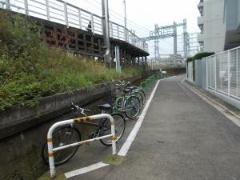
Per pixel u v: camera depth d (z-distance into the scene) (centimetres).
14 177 399
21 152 422
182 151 543
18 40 709
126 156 523
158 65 5591
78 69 931
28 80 538
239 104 988
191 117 887
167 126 764
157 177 425
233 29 1816
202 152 534
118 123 648
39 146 475
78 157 525
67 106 594
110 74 1216
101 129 575
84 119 475
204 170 447
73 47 1412
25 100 450
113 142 519
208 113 955
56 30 1214
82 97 694
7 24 711
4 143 388
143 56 3922
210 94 1559
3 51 618
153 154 531
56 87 583
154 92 1817
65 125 482
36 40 798
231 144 581
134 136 665
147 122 824
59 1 1328
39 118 475
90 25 1664
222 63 1276
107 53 1517
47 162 474
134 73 2131
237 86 1022
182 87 2298
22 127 425
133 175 436
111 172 451
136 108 891
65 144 490
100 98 871
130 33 2745
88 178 431
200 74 2102
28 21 877
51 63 759
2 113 378
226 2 1853
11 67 562
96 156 529
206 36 3403
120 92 1024
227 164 470
